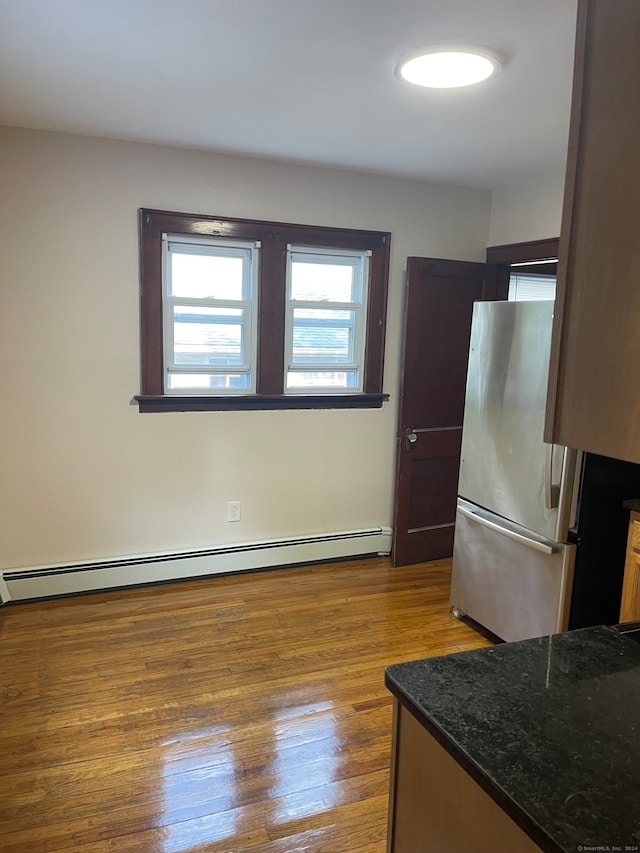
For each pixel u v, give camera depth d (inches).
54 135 117.4
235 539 146.0
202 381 139.3
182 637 116.4
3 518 125.4
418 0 64.8
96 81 90.5
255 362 141.8
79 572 131.2
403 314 153.8
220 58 81.4
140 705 95.5
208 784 79.8
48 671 103.8
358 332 152.1
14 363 121.6
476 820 39.6
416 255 153.0
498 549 115.6
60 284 122.3
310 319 146.6
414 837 46.9
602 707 43.9
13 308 119.9
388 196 147.6
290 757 85.2
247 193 133.9
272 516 149.1
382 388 155.1
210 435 139.4
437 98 93.5
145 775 80.9
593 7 36.6
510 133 109.9
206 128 112.5
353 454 155.6
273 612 128.0
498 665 49.6
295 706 96.5
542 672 48.6
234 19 70.2
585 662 50.2
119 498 133.6
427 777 44.7
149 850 69.6
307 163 136.1
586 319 38.3
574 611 104.0
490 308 114.8
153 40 76.3
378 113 101.0
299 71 84.9
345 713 95.3
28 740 86.8
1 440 123.0
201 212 130.5
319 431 150.6
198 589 137.8
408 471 151.8
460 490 125.9
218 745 87.1
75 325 124.6
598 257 37.2
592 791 35.7
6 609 125.3
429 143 117.7
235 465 143.0
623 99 35.1
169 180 127.0
